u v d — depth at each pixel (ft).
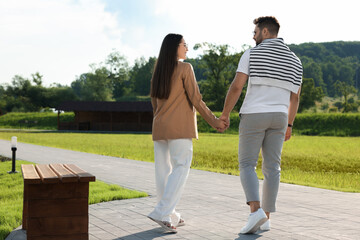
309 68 635.25
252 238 12.10
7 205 20.10
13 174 32.12
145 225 13.89
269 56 12.52
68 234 10.23
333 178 34.09
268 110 12.47
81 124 187.62
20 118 230.07
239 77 12.73
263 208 13.17
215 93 255.50
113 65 347.97
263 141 13.04
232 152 64.90
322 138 136.26
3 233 13.46
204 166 42.78
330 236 12.37
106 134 145.89
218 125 13.14
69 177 10.06
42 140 98.89
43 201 10.11
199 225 13.89
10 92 352.08
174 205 12.89
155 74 13.14
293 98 13.64
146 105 189.67
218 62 251.39
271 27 13.08
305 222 14.39
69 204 10.25
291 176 34.78
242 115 12.92
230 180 27.45
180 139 12.98
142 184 25.22
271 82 12.50
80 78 367.45
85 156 48.24
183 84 13.03
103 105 190.29
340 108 462.19
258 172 36.76
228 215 15.65
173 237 12.25
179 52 13.12
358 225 13.94
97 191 21.74
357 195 21.42
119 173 31.63
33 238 10.03
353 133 174.50
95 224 14.05
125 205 17.74
